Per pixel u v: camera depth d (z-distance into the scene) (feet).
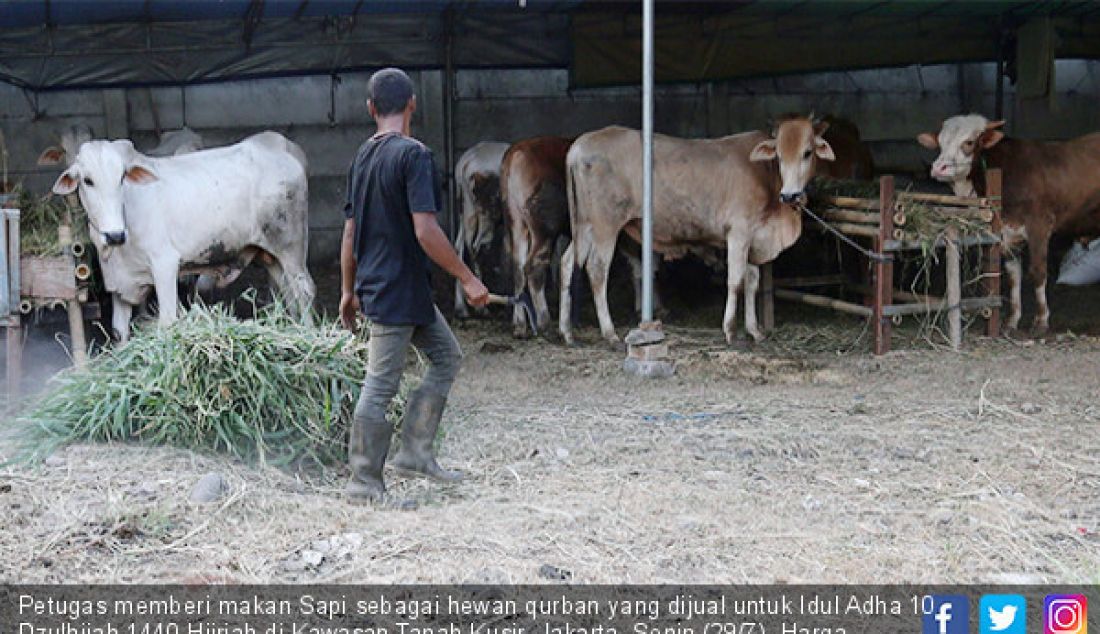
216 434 17.81
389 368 15.70
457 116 39.83
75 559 13.97
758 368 25.20
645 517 15.65
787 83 41.60
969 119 29.32
